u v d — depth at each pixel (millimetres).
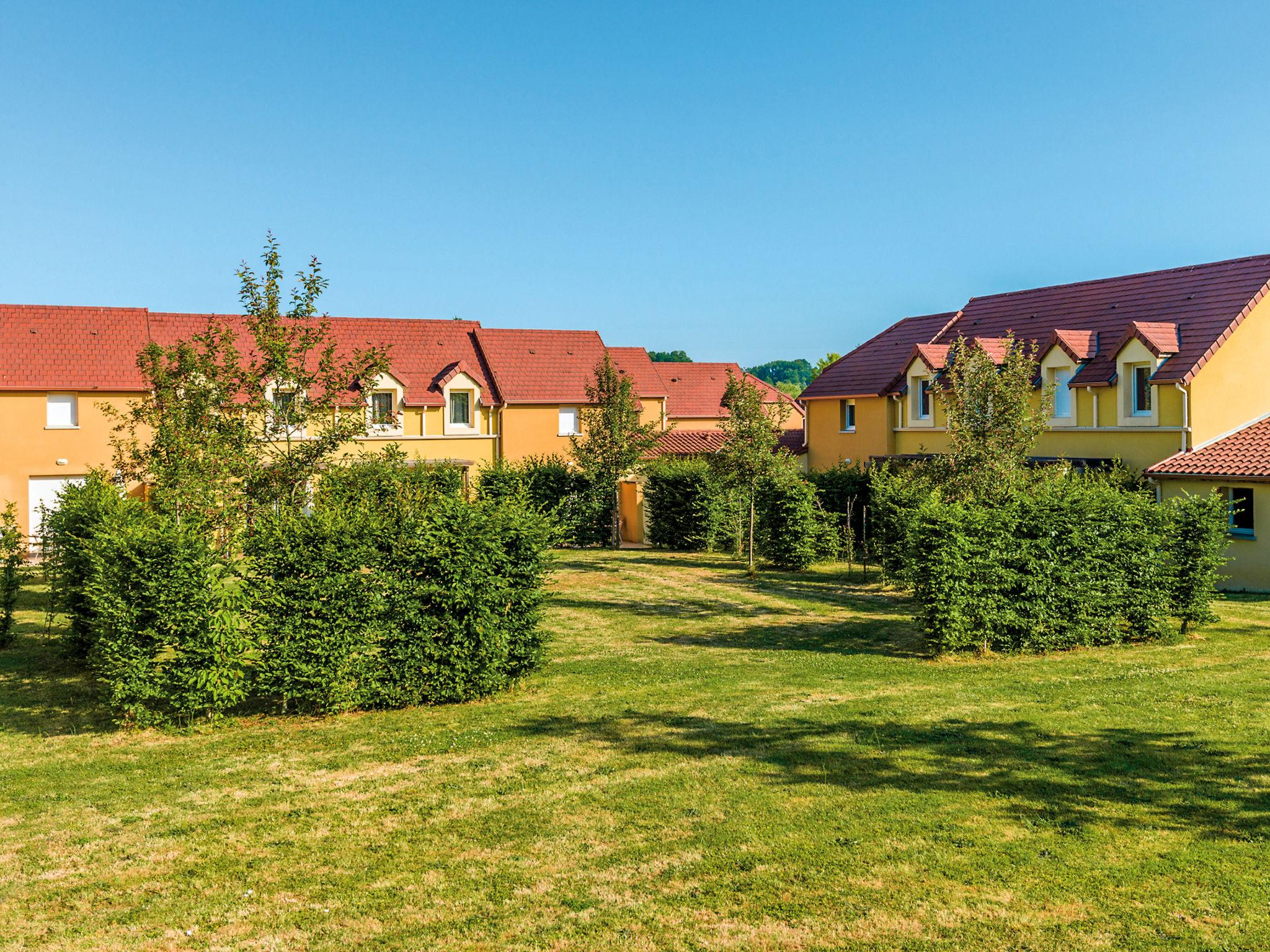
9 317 36000
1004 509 18172
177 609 13367
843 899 7953
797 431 49250
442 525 14891
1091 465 29844
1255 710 13242
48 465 34688
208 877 8742
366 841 9508
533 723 13680
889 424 37500
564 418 45812
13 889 8539
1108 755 11336
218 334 19969
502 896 8234
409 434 41906
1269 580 25297
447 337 46125
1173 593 19516
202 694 13500
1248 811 9477
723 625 21906
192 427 17984
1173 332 28453
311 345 19016
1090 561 18297
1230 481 25594
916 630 20734
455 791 10844
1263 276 28422
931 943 7227
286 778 11445
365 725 13758
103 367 35688
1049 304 35312
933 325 39469
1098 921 7445
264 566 13969
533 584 15609
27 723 14109
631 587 27625
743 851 8969
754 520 34562
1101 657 17547
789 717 13555
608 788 10805
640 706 14477
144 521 17875
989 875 8289
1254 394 28266
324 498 17766
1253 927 7266
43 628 20984
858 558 32781
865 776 10906
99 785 11297
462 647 14797
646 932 7535
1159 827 9164
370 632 14273
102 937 7648
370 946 7438
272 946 7469
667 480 37906
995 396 20406
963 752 11664
